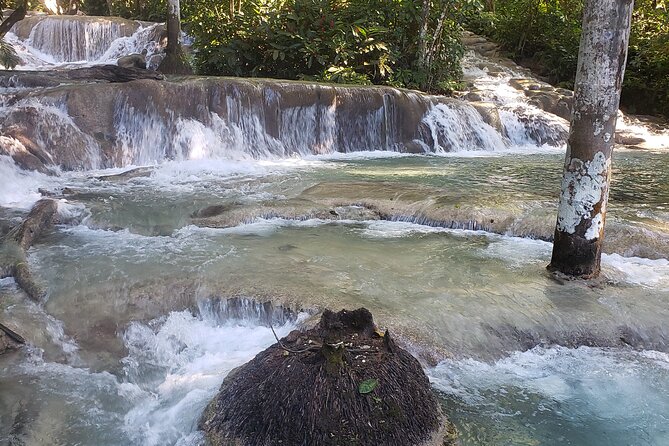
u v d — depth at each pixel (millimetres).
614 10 4438
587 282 4957
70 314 4469
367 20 15688
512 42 21875
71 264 5324
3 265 5176
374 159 11688
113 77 12141
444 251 5832
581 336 4277
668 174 10203
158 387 3814
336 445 2742
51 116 9531
